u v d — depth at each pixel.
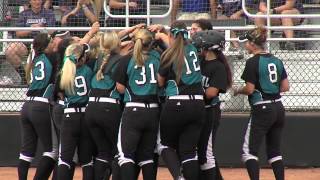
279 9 40.53
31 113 30.36
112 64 28.47
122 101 28.77
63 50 29.97
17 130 39.69
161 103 28.67
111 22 40.25
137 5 40.53
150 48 28.08
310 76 39.69
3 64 40.44
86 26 40.75
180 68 27.25
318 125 38.66
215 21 39.94
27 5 41.69
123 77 27.83
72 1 41.72
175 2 40.47
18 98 40.47
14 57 40.12
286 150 38.75
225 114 39.09
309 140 38.75
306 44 40.12
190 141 27.75
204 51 28.48
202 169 29.03
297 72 39.78
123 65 27.81
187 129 27.78
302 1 41.72
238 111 39.84
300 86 39.78
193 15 40.47
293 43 40.03
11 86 40.47
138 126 27.66
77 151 29.78
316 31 40.56
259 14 39.62
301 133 38.72
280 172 30.95
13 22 41.59
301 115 38.69
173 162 27.70
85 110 28.80
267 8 39.00
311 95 39.66
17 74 40.38
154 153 29.08
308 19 42.03
